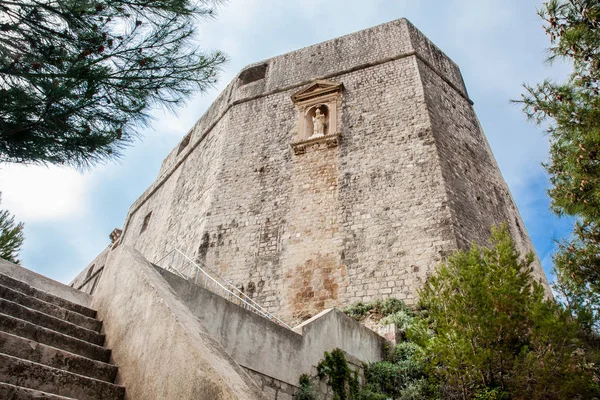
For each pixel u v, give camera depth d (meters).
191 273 15.46
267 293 14.06
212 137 21.66
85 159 5.80
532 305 7.67
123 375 4.94
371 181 15.35
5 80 5.25
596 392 7.23
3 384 3.63
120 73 5.75
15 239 16.62
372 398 8.16
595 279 8.41
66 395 4.26
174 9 5.76
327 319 8.52
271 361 6.97
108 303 6.49
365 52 19.53
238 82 22.23
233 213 16.62
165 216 22.56
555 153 7.95
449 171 15.07
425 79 17.77
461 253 8.98
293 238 15.05
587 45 6.86
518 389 7.31
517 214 17.33
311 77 19.78
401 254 13.38
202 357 4.12
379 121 16.80
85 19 5.43
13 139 5.29
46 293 6.27
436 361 8.01
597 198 7.13
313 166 16.61
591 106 7.11
